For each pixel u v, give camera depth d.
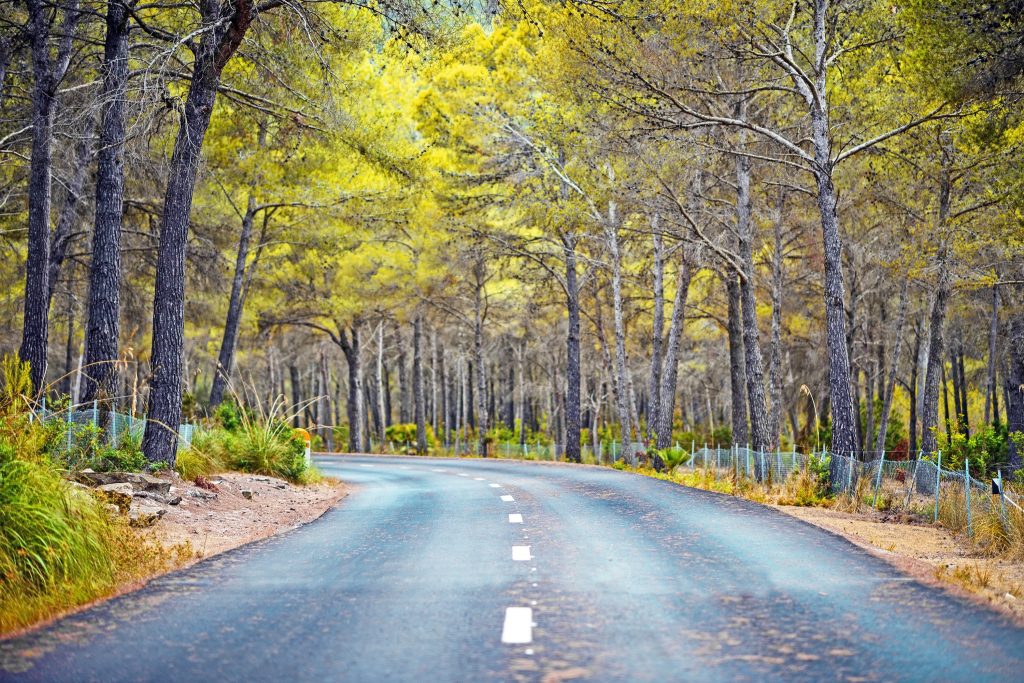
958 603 7.68
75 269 31.33
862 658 5.93
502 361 72.75
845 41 22.89
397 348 68.69
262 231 33.50
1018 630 6.71
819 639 6.44
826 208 21.52
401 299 46.12
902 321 33.25
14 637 6.82
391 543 12.08
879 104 24.34
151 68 16.95
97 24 21.72
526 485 22.33
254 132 27.58
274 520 15.85
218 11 17.86
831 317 21.41
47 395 16.78
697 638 6.48
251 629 6.97
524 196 31.91
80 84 21.06
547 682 5.41
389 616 7.37
